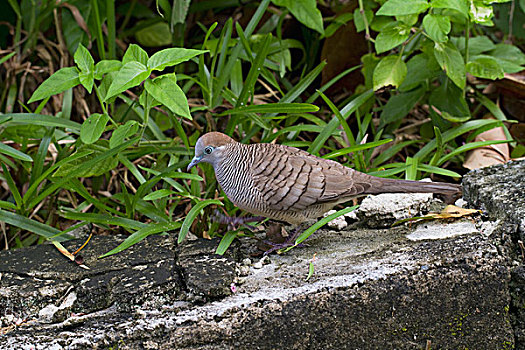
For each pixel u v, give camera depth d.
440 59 7.71
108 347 5.09
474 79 9.09
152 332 5.16
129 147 7.34
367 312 5.48
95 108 9.52
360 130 7.95
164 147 7.35
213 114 7.39
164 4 8.80
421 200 6.65
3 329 5.29
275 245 6.17
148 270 5.72
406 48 8.97
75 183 6.88
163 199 7.23
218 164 6.05
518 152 8.36
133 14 10.38
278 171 5.87
